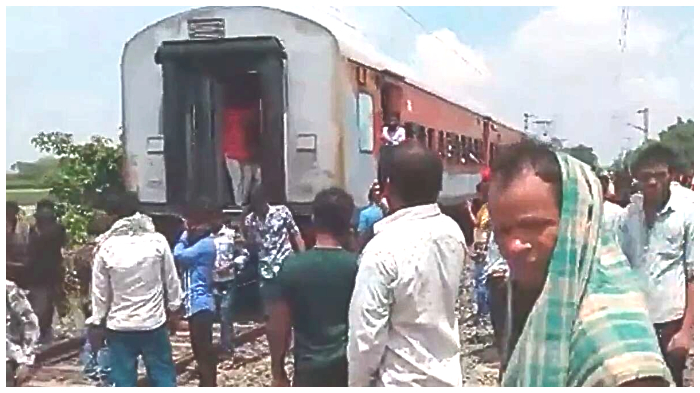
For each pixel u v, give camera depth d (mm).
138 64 8828
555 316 1708
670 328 4617
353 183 8695
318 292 4086
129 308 5844
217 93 9008
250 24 8727
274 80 8719
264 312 8281
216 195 8875
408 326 3424
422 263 3400
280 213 8430
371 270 3406
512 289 1855
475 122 10703
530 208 1749
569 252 1725
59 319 8133
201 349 6973
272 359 4504
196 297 6992
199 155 8953
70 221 8422
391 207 3518
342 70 8562
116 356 5891
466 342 6574
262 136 8758
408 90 9266
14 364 5055
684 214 4668
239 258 8398
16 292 5008
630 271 1754
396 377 3406
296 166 8703
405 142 3639
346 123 8586
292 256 4211
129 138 8891
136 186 8906
